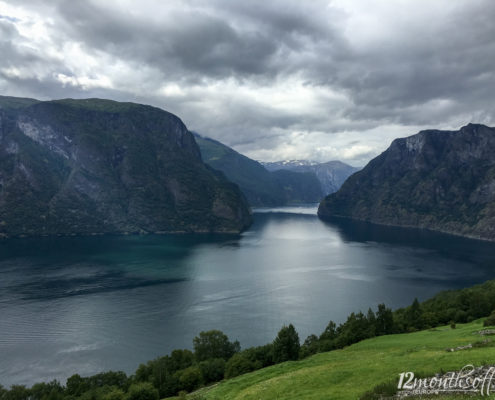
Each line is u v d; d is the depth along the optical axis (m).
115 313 175.25
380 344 81.88
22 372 123.88
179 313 175.00
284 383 49.22
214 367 88.38
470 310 114.62
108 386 86.06
